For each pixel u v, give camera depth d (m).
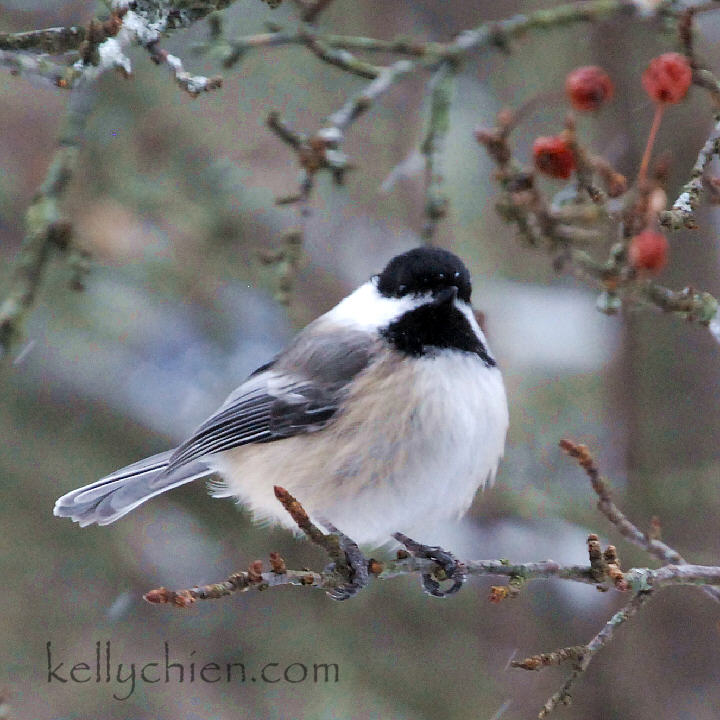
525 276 14.18
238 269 12.82
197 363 13.41
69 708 11.53
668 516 11.30
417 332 7.62
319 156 7.24
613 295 6.17
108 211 12.07
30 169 12.66
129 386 13.13
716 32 12.12
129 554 12.59
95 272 12.29
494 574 6.18
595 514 11.36
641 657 11.86
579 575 6.20
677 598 11.77
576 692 11.93
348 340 7.87
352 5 13.65
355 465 7.61
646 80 5.97
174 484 8.72
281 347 13.55
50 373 12.74
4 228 12.63
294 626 12.05
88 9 12.64
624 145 11.61
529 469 11.98
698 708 11.53
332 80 13.05
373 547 8.27
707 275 11.40
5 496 12.26
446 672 11.87
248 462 8.22
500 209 6.07
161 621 12.23
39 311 12.47
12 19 12.74
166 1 6.25
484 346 7.85
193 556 12.71
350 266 13.53
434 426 7.46
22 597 12.02
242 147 12.96
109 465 12.62
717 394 11.82
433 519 7.94
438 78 7.88
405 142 13.45
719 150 5.86
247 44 7.54
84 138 11.63
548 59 13.34
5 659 11.61
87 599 12.23
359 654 11.88
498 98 13.76
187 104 12.37
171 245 12.54
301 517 5.87
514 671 12.04
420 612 12.18
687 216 5.74
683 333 11.86
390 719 11.34
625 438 12.13
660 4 7.31
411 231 13.70
